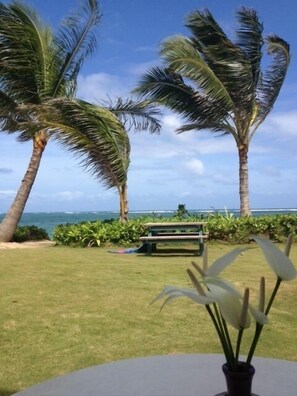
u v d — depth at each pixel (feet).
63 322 14.98
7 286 20.53
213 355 7.06
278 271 4.23
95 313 16.06
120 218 45.01
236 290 4.18
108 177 44.06
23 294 18.88
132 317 15.60
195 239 33.58
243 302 3.99
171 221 43.52
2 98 44.19
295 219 40.19
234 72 44.75
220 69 45.09
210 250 36.17
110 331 14.14
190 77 44.86
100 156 42.55
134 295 18.78
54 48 44.27
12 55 41.70
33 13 42.83
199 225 34.60
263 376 6.09
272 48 47.37
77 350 12.55
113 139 41.83
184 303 17.38
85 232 40.63
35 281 21.79
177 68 44.37
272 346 12.80
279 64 48.26
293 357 12.12
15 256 32.14
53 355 12.18
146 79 47.65
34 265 27.35
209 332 14.11
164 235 35.65
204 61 45.57
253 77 46.91
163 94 48.42
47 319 15.30
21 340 13.28
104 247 39.93
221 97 45.39
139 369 6.47
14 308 16.61
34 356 12.10
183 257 32.24
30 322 14.94
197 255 33.40
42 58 43.88
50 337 13.55
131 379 6.11
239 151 49.11
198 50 47.47
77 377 6.23
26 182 45.96
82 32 44.80
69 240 41.47
